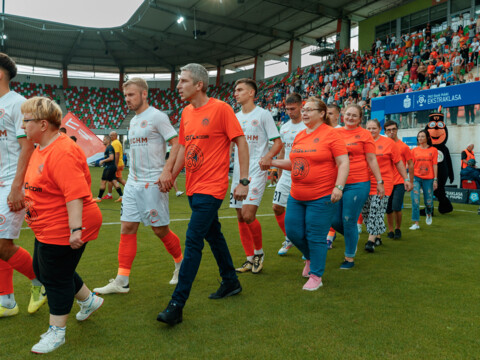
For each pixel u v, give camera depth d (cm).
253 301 281
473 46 1539
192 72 269
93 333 229
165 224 317
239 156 274
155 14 2609
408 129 1196
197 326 237
